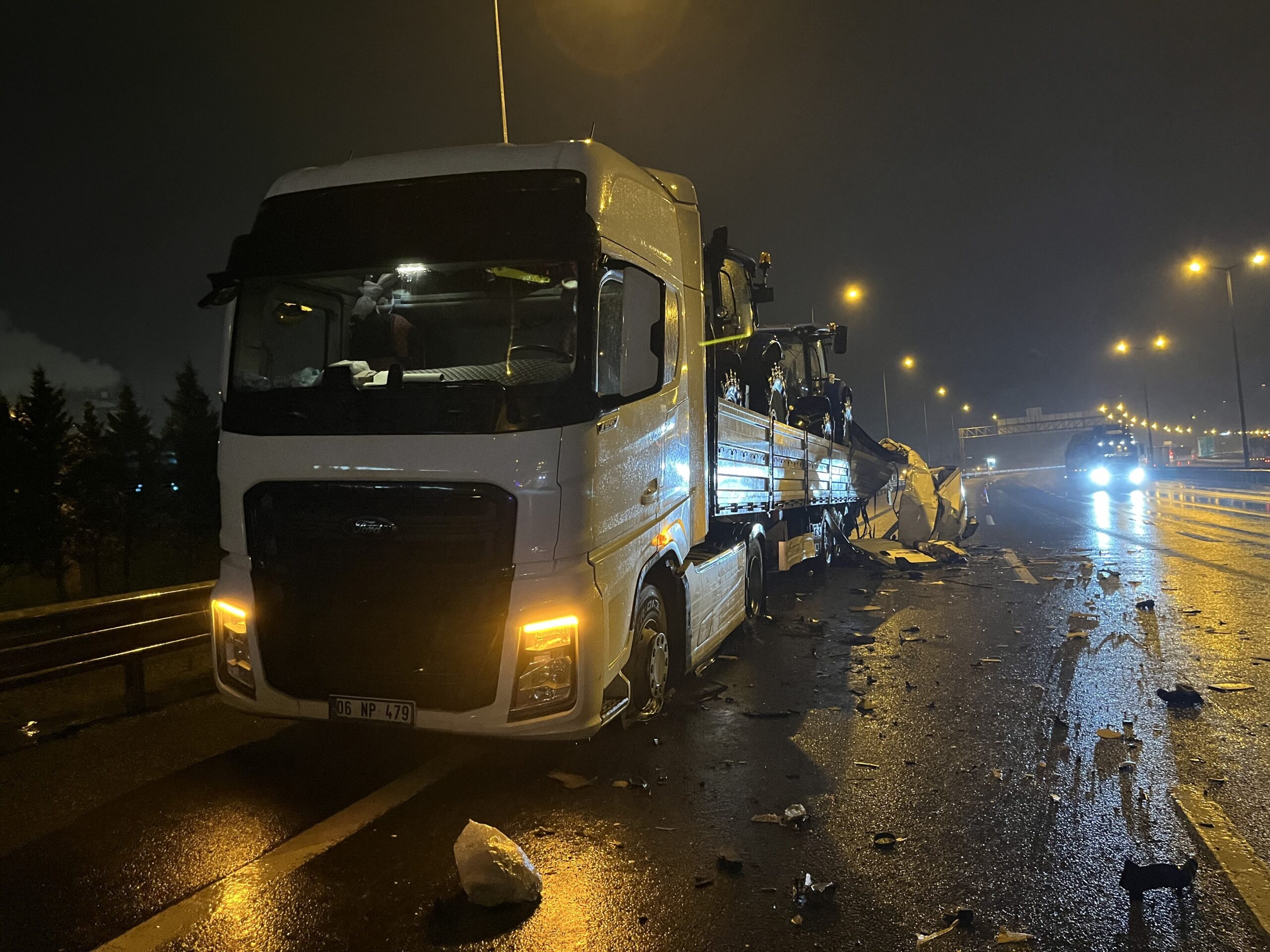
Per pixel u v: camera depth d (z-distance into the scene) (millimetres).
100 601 5883
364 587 4512
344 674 4555
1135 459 54750
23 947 3176
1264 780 4789
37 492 39438
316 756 5281
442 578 4402
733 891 3604
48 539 39406
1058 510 30562
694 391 6473
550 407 4453
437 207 4875
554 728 4395
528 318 4680
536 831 4188
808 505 11734
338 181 5102
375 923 3344
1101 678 7074
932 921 3355
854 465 15539
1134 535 19922
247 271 4957
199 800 4586
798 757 5281
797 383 13781
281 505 4637
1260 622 9250
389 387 4520
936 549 15719
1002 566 14781
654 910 3447
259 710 4746
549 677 4402
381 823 4277
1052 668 7449
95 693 6672
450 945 3197
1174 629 8984
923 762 5180
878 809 4469
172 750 5402
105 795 4652
